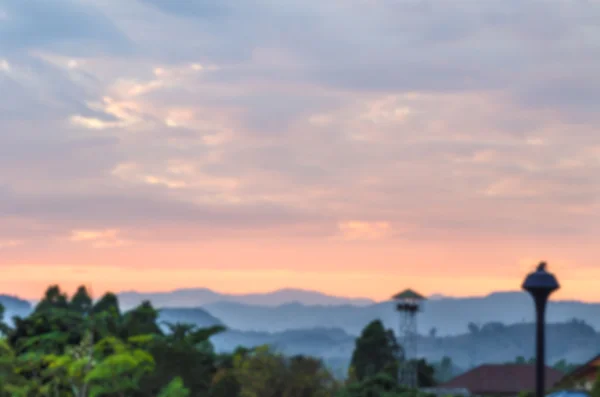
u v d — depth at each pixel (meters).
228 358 70.88
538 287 16.09
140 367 47.66
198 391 56.28
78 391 44.62
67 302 73.88
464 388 114.12
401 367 113.38
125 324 56.44
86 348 45.59
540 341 16.20
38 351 49.31
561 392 37.22
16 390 44.03
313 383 74.06
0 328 55.00
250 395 67.44
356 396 77.81
